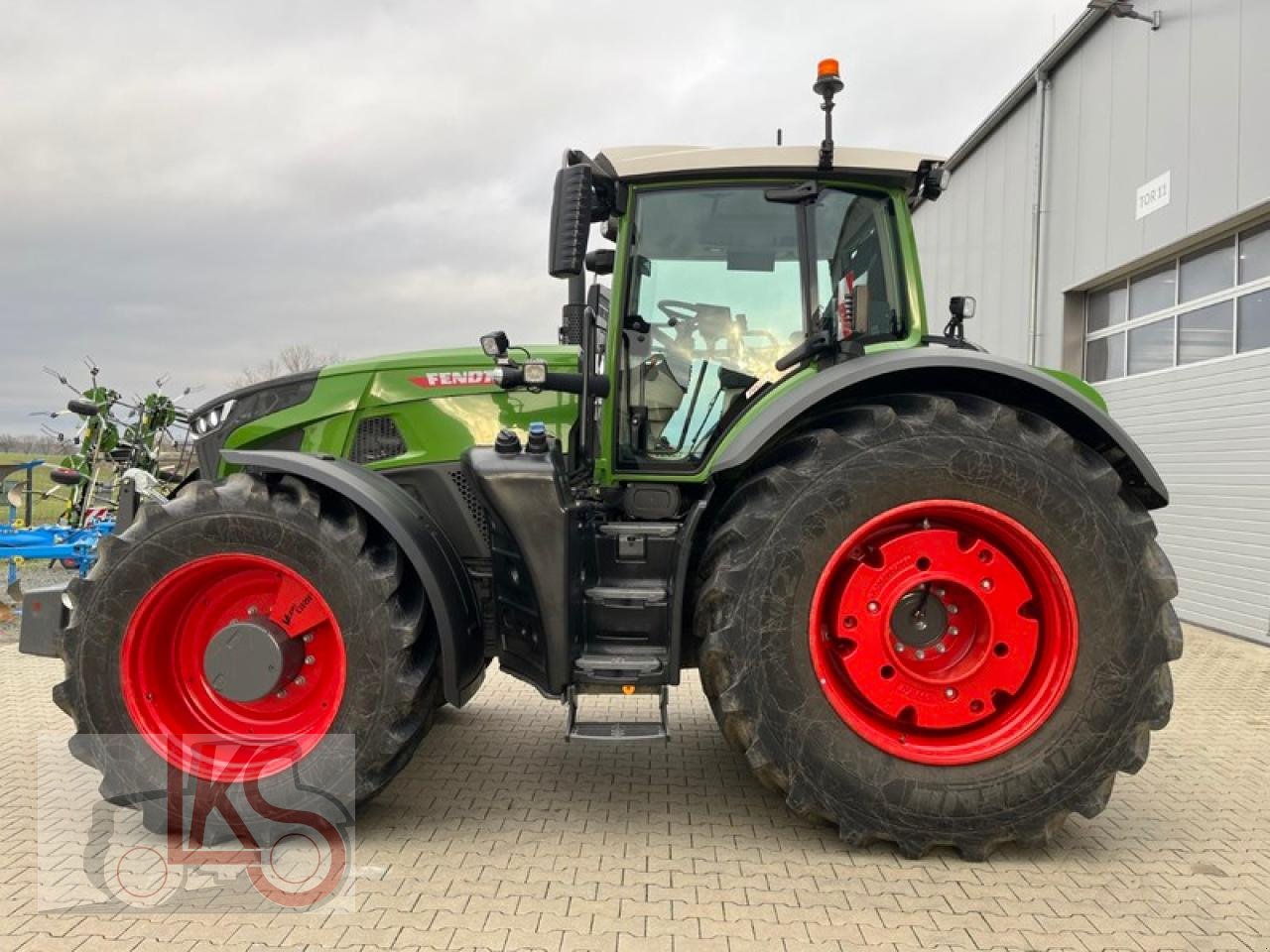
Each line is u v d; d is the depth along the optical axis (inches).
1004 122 415.8
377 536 118.5
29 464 336.8
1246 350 274.1
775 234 134.6
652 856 110.7
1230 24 266.5
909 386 121.3
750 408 131.4
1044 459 111.3
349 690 113.1
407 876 104.7
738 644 111.2
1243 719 177.6
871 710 114.7
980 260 444.8
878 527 113.2
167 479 211.6
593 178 131.3
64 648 114.7
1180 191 290.0
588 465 137.6
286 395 148.4
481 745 157.2
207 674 114.3
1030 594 114.0
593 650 121.2
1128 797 133.4
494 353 128.5
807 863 109.0
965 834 109.7
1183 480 301.4
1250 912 97.7
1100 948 89.8
